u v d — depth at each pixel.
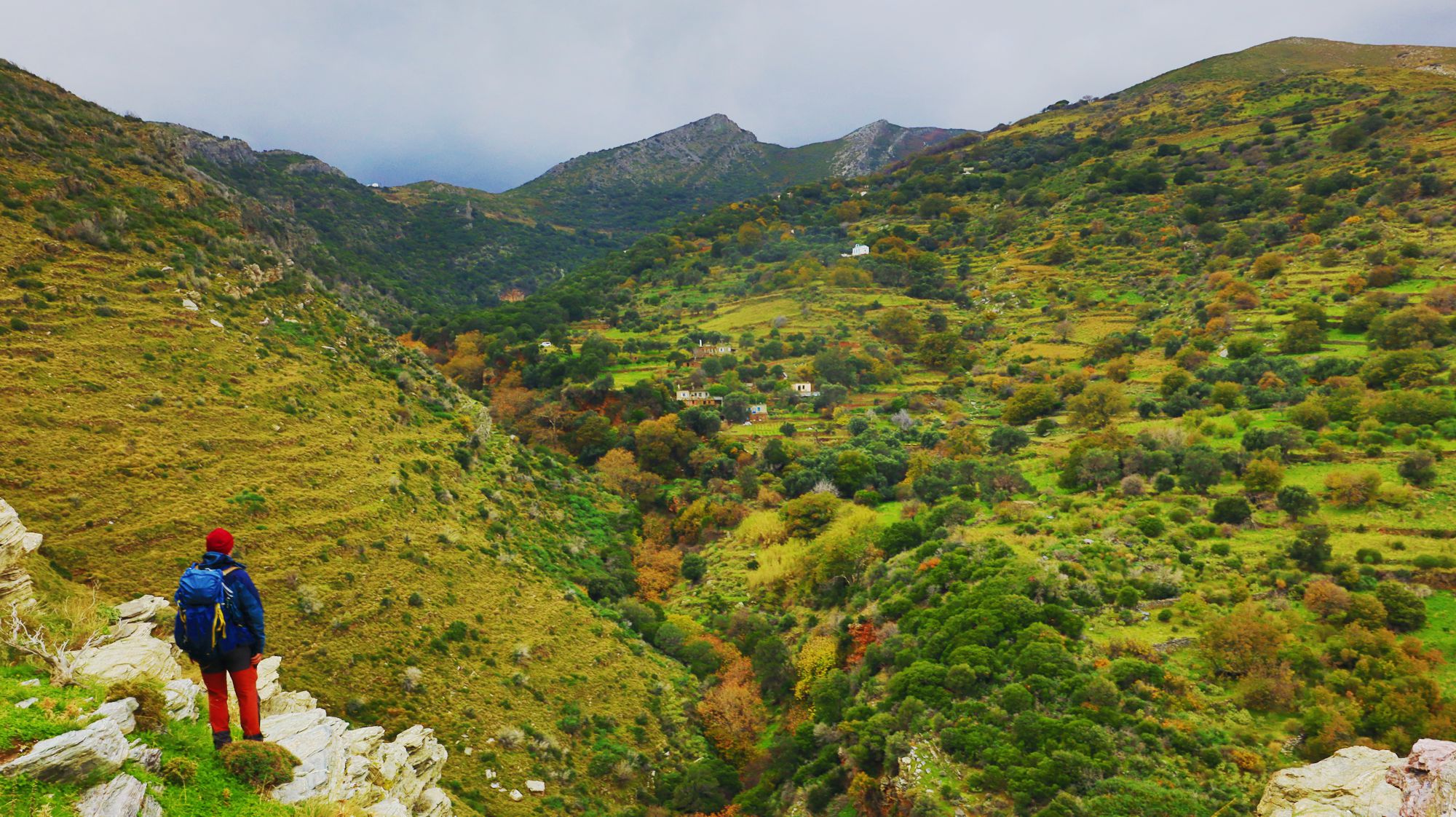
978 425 123.38
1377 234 148.88
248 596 11.99
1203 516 72.38
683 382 142.50
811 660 65.25
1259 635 50.66
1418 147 183.88
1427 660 48.06
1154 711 47.22
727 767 57.06
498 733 48.88
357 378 78.00
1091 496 81.12
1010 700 49.56
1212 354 126.94
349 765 15.27
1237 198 194.00
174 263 70.00
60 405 50.09
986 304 183.62
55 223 64.12
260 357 67.81
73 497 44.47
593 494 101.06
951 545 72.12
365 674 47.31
